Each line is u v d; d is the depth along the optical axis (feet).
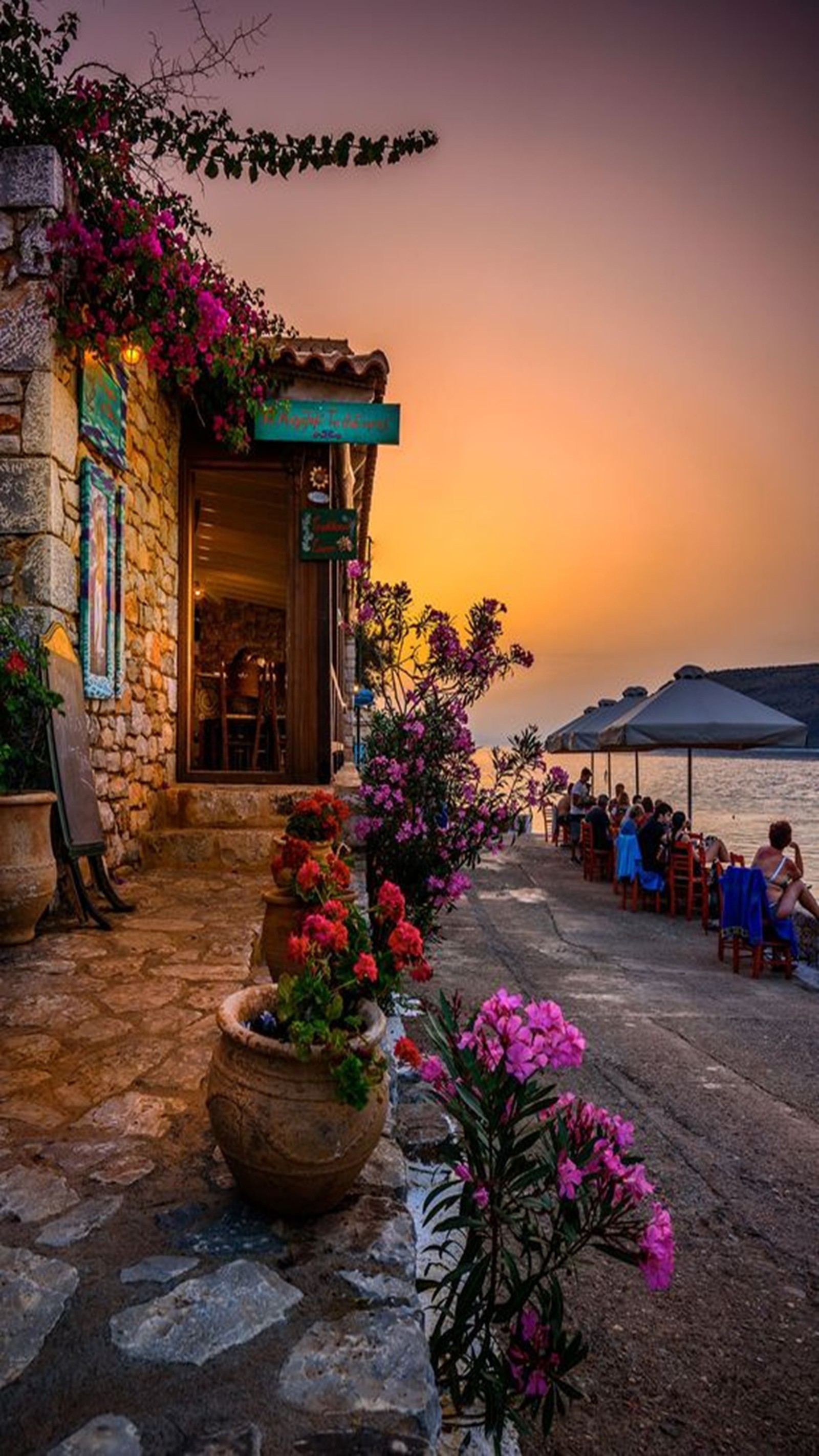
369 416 23.56
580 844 52.13
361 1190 6.99
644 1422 7.55
